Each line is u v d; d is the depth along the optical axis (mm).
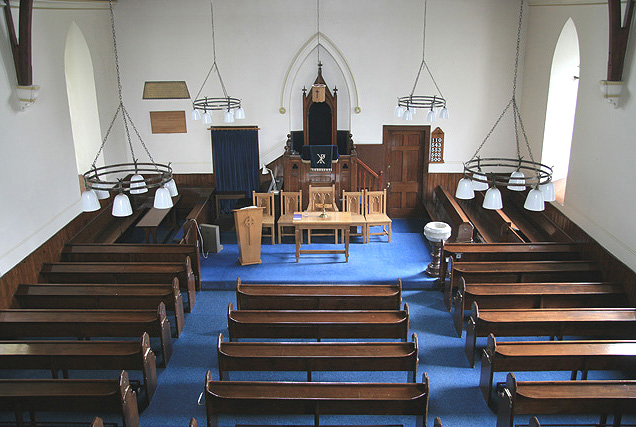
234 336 8016
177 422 6961
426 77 14344
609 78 9203
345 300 8797
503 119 14562
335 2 13867
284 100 14531
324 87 13539
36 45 9883
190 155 14898
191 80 14359
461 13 13867
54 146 10570
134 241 13320
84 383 6301
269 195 13023
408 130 14773
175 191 9406
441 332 9125
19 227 9164
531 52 13625
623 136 9203
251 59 14250
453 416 7043
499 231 12594
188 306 9891
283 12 13938
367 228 12883
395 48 14164
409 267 11477
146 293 8836
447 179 15109
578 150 10961
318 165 12992
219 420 7027
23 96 9133
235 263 11758
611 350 6992
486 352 7266
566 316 7922
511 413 6121
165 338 8117
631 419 6852
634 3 8688
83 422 6805
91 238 12039
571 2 11297
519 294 8742
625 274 8984
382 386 6195
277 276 11047
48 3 10352
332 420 7020
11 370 8148
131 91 14398
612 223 9531
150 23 13953
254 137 14656
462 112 14578
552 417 6984
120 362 7121
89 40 12438
